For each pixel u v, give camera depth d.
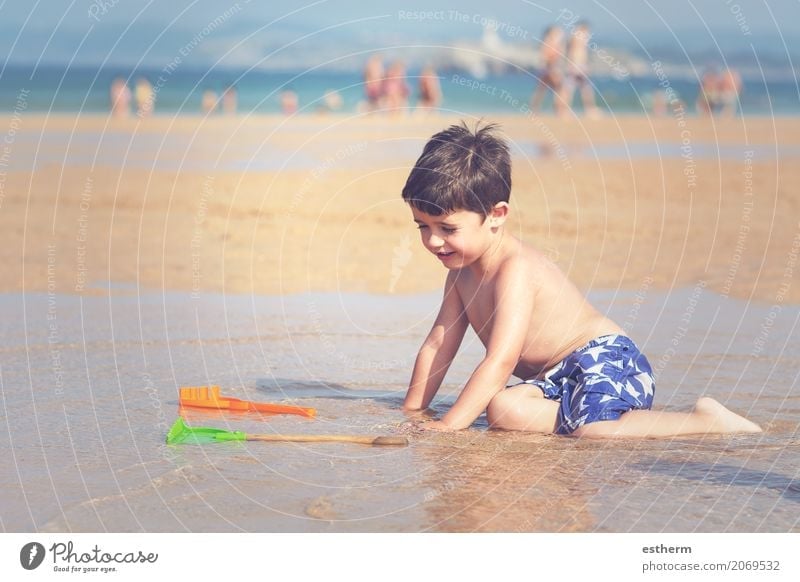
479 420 4.05
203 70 40.97
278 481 3.21
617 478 3.25
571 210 9.89
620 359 3.94
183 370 4.78
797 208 10.13
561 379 3.98
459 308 4.25
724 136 19.09
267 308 6.18
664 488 3.16
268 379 4.68
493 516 2.93
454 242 3.92
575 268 7.36
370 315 6.05
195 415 4.04
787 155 14.93
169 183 11.67
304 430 3.85
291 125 21.41
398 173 12.45
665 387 4.47
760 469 3.35
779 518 2.92
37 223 9.26
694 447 3.59
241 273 7.25
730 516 2.93
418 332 5.65
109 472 3.29
